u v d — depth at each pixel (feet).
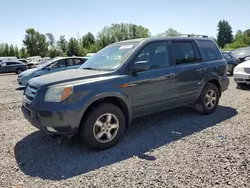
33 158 12.72
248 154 12.19
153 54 15.90
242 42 271.90
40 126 12.72
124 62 14.56
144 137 15.16
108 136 13.62
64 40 224.33
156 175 10.55
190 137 14.85
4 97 31.45
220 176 10.25
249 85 32.58
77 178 10.61
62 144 14.40
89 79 13.30
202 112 19.26
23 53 228.02
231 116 18.85
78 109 12.35
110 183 10.09
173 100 16.81
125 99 14.11
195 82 17.99
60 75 13.98
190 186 9.61
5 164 12.10
